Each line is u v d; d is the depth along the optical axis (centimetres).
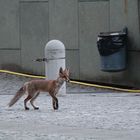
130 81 4191
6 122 2705
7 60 4409
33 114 2970
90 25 4253
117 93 3988
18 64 4397
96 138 2262
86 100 3547
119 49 4088
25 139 2252
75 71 4309
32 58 4366
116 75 4209
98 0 4225
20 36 4384
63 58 3791
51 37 4334
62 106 3272
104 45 4075
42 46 4359
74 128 2516
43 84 3142
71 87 4134
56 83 3123
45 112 3044
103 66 4125
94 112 3009
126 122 2667
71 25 4294
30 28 4369
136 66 4175
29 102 3462
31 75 4341
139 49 4147
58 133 2388
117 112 3000
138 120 2725
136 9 4134
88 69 4278
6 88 4044
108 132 2406
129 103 3381
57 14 4316
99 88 4141
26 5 4366
